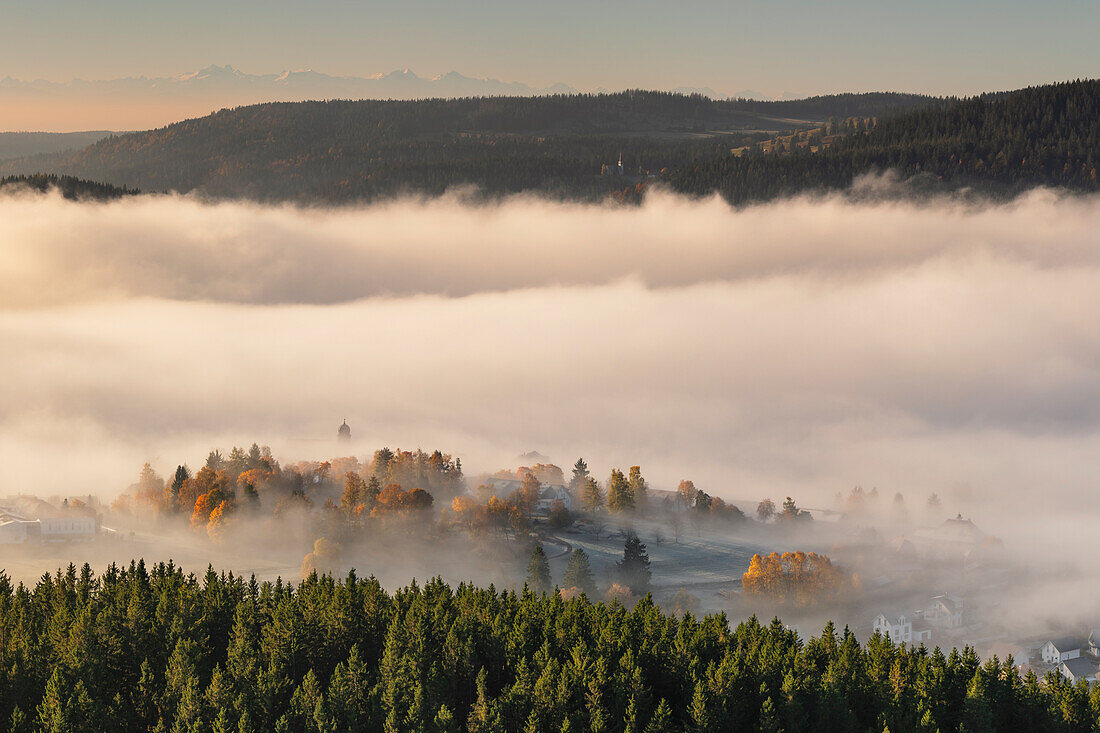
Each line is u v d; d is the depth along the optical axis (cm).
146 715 12562
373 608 14925
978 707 12788
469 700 13500
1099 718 12850
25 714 12481
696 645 14312
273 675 12738
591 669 13138
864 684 13438
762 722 12562
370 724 12450
